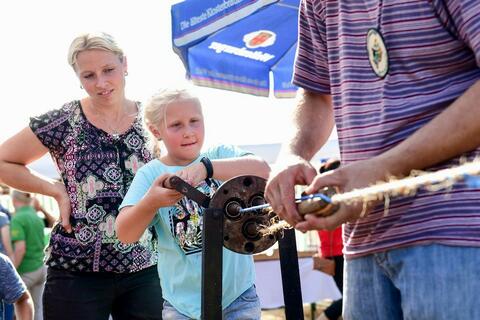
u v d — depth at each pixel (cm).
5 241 820
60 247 400
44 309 407
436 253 186
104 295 400
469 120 174
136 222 299
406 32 191
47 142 409
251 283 325
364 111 200
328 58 214
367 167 182
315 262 720
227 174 296
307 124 231
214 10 489
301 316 268
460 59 189
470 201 182
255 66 552
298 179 201
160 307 398
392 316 203
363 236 202
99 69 395
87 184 400
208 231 239
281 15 525
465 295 180
